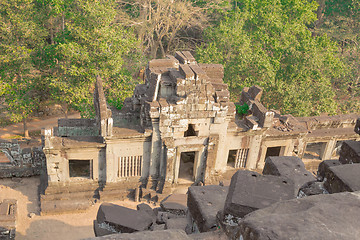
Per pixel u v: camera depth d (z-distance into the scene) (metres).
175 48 56.50
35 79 38.28
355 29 61.06
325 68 41.44
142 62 44.78
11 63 36.75
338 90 48.38
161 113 25.64
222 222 6.77
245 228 4.20
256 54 40.44
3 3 35.94
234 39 43.28
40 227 25.69
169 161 27.45
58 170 26.98
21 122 44.34
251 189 6.84
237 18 46.56
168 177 28.17
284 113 38.31
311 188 7.09
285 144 30.69
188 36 63.91
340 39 59.09
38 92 42.88
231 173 30.58
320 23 66.50
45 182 29.03
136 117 29.52
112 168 27.52
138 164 28.27
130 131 26.69
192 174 30.50
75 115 47.47
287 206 4.60
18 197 28.31
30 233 25.05
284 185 7.00
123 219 14.60
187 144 27.55
